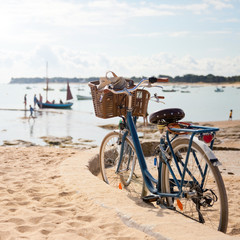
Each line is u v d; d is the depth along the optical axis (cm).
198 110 6581
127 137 416
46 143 1961
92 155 662
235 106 8088
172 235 267
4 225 301
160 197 351
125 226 305
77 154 683
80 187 419
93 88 402
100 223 309
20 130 2712
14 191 420
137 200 366
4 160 630
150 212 323
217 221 347
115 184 503
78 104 8556
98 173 616
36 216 324
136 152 391
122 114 407
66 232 287
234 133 1997
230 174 733
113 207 339
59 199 389
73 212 342
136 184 478
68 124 3259
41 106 5725
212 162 277
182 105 8431
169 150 332
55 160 629
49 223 305
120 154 433
